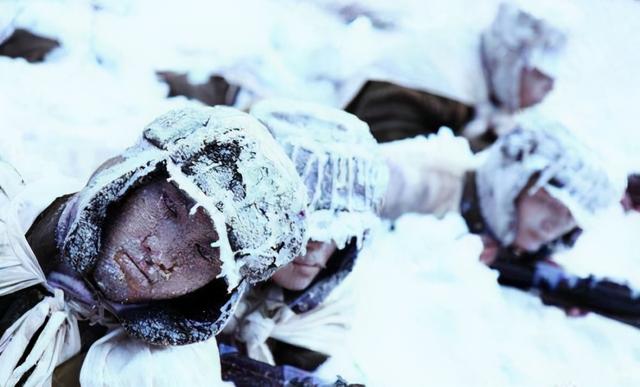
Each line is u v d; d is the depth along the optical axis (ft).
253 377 5.90
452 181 7.81
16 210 5.26
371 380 6.36
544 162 7.45
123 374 5.14
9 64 7.59
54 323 5.16
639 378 7.00
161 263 4.88
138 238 4.89
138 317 5.06
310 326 6.21
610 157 7.87
